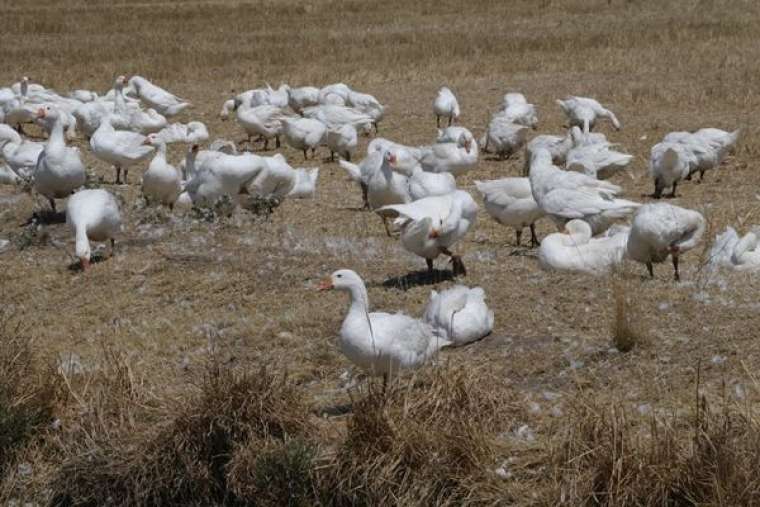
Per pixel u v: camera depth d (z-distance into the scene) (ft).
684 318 36.52
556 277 42.27
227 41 138.00
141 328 39.88
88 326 40.88
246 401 30.99
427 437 28.89
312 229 53.88
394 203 51.98
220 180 55.36
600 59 115.44
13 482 31.60
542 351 34.88
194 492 30.55
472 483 28.07
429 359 31.96
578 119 79.61
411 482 28.48
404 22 154.51
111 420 32.32
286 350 36.96
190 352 37.42
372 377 32.32
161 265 46.65
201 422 30.81
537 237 53.93
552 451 28.37
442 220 41.68
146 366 36.19
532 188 49.08
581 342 35.19
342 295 41.91
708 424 27.89
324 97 88.22
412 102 97.91
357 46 129.70
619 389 32.07
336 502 28.94
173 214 56.54
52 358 37.09
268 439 30.58
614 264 41.91
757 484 26.07
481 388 31.30
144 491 30.27
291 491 29.07
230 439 30.76
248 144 83.41
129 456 30.94
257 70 116.47
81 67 119.65
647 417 29.71
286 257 47.42
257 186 56.44
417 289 41.39
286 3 178.70
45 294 44.50
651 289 39.78
